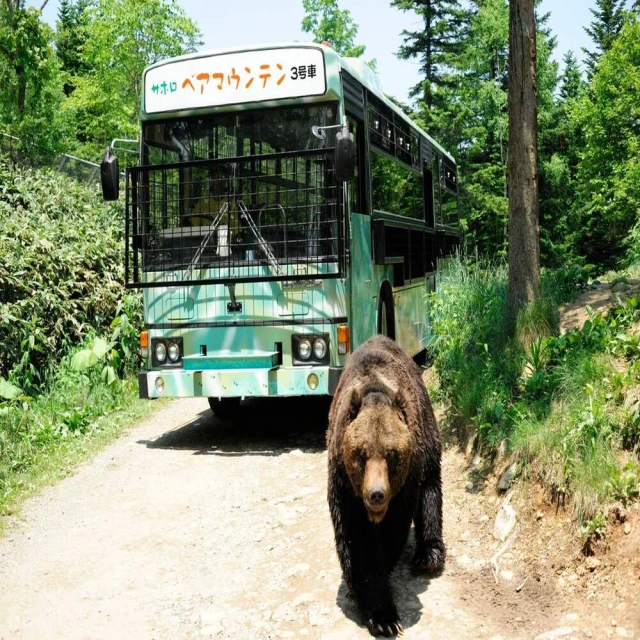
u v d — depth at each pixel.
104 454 8.13
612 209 33.72
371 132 9.18
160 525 6.05
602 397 5.28
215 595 4.85
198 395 8.02
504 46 33.62
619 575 4.24
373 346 5.22
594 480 4.66
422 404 4.95
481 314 8.48
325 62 7.82
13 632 4.49
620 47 32.97
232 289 8.01
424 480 4.94
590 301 7.94
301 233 7.80
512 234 7.38
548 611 4.31
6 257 10.51
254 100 8.00
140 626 4.51
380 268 9.46
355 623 4.35
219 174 8.05
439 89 32.00
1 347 9.77
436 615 4.36
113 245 13.18
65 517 6.32
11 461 7.59
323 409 9.98
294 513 6.06
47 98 20.55
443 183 15.13
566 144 36.19
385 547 4.56
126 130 28.73
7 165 15.38
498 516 5.29
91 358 10.01
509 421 6.04
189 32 27.67
